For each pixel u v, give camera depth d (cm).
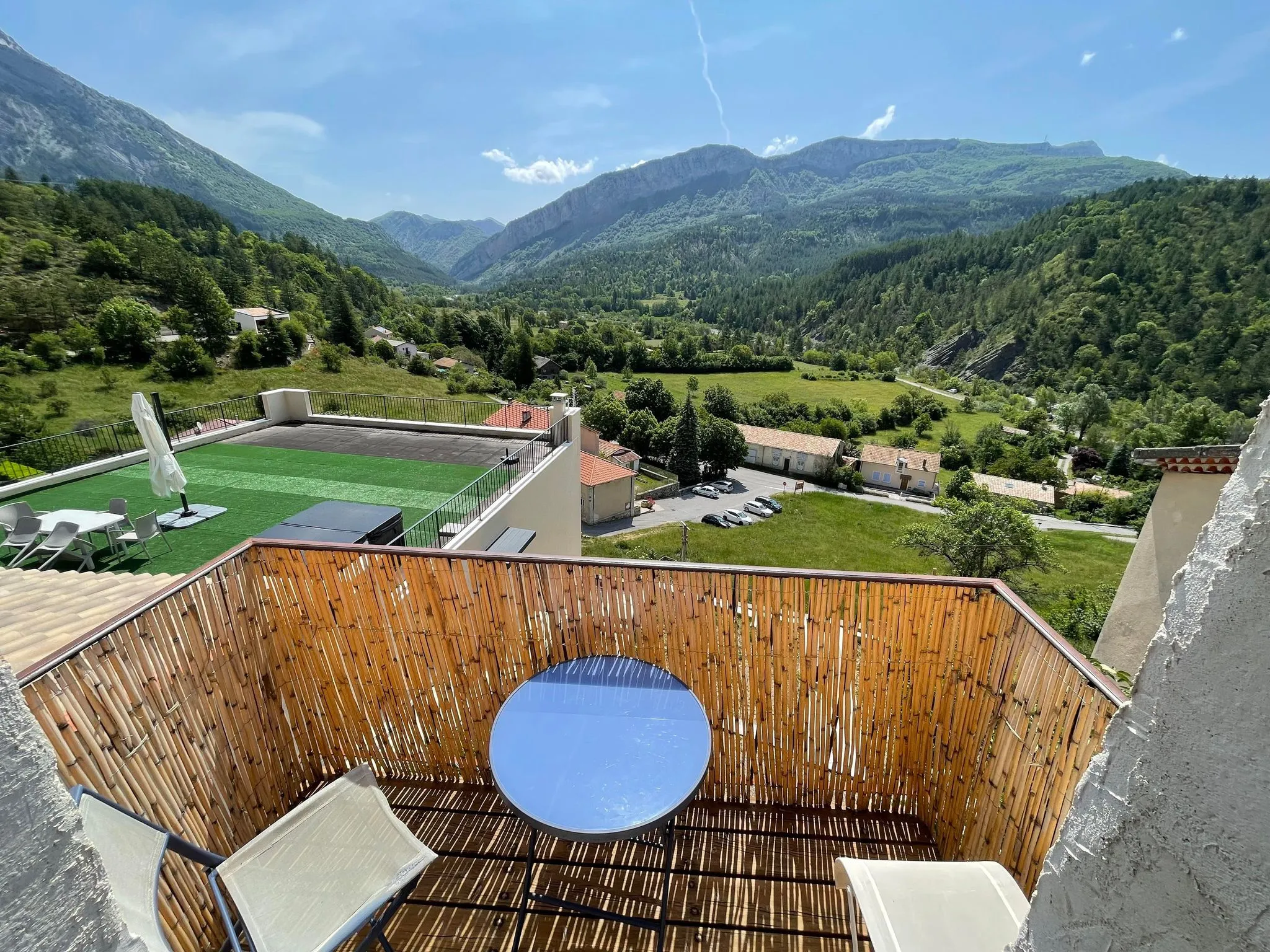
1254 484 77
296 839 227
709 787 316
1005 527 2241
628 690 278
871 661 282
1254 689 74
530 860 246
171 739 249
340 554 302
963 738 272
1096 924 96
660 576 283
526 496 877
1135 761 91
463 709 321
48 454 1330
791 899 266
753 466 4866
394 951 246
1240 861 75
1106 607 1245
